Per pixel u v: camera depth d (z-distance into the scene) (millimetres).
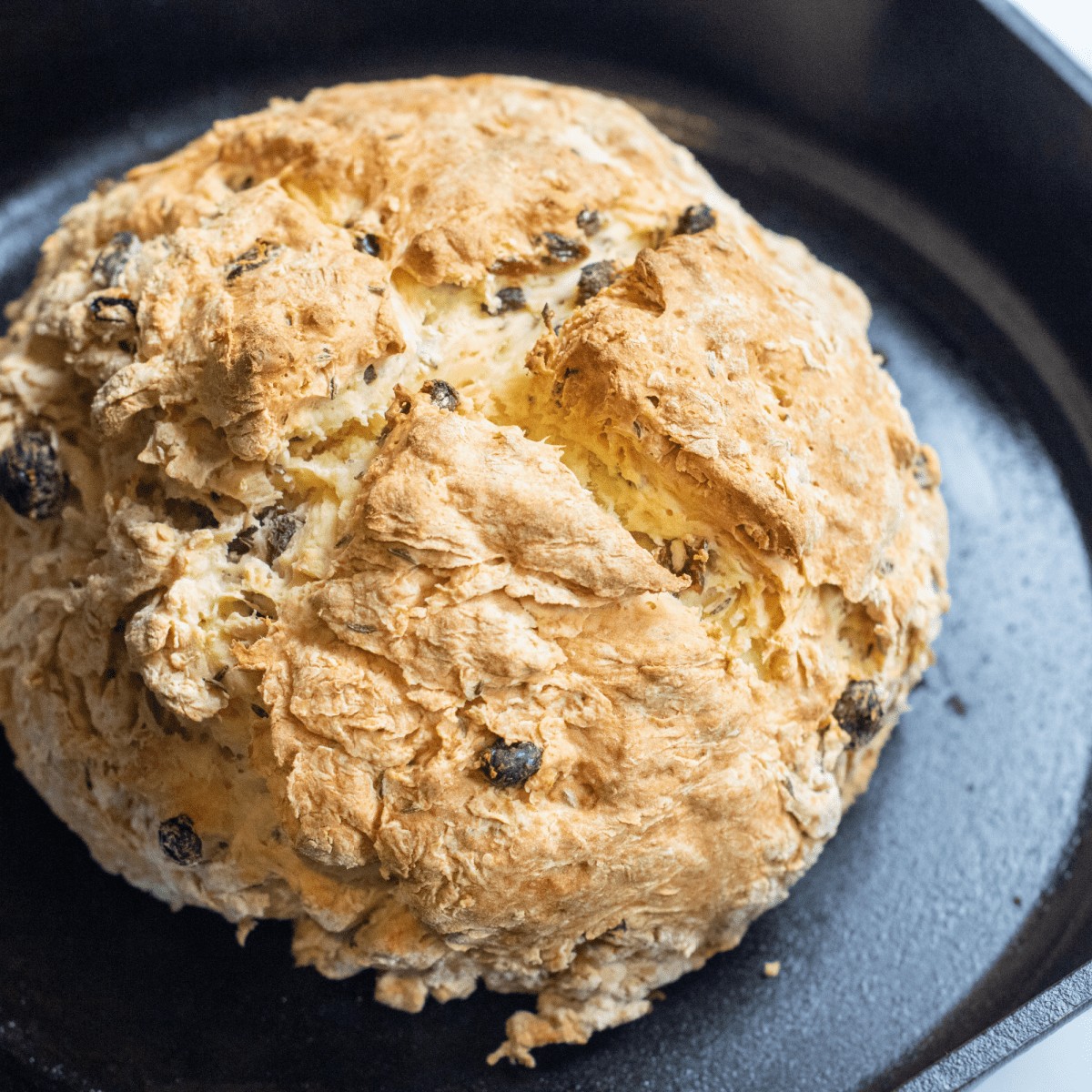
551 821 399
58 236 470
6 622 439
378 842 397
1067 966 451
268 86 594
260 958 449
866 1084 439
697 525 412
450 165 436
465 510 395
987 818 477
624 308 415
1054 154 535
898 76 557
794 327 427
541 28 596
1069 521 522
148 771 420
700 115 589
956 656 499
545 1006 434
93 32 565
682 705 402
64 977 447
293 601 401
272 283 411
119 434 414
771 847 417
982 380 545
